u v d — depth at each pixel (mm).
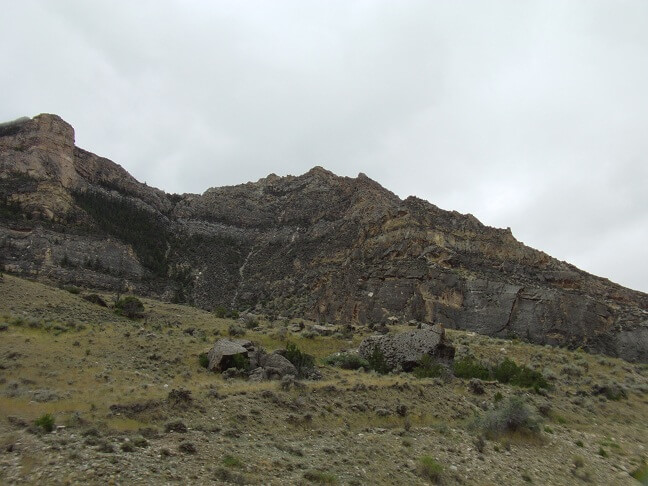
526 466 23859
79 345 43531
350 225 158000
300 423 23312
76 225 128125
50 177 139125
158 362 40875
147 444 16859
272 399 25125
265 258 168875
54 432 17000
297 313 111125
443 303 93625
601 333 90375
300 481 16438
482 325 89688
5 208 118312
